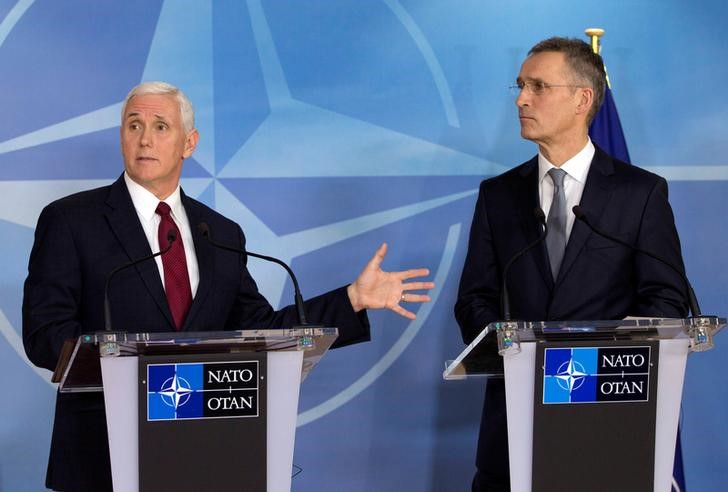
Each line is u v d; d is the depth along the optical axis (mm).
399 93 12820
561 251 9852
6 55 12109
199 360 6543
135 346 6387
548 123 10055
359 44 12773
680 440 12219
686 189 13164
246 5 12578
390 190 12766
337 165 12680
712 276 13109
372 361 12734
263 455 6633
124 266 7309
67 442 8023
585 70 10125
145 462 6449
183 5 12469
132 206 8875
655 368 7055
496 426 9445
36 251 8680
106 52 12320
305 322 7309
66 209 8742
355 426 12695
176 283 8812
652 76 13188
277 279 12539
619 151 12289
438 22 12914
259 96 12570
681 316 9430
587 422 6973
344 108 12719
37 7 12195
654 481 7148
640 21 13227
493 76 12984
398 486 12742
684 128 13188
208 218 9320
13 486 12039
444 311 12812
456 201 12875
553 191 10094
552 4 13109
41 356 8086
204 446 6543
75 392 7980
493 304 10148
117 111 12312
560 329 6828
